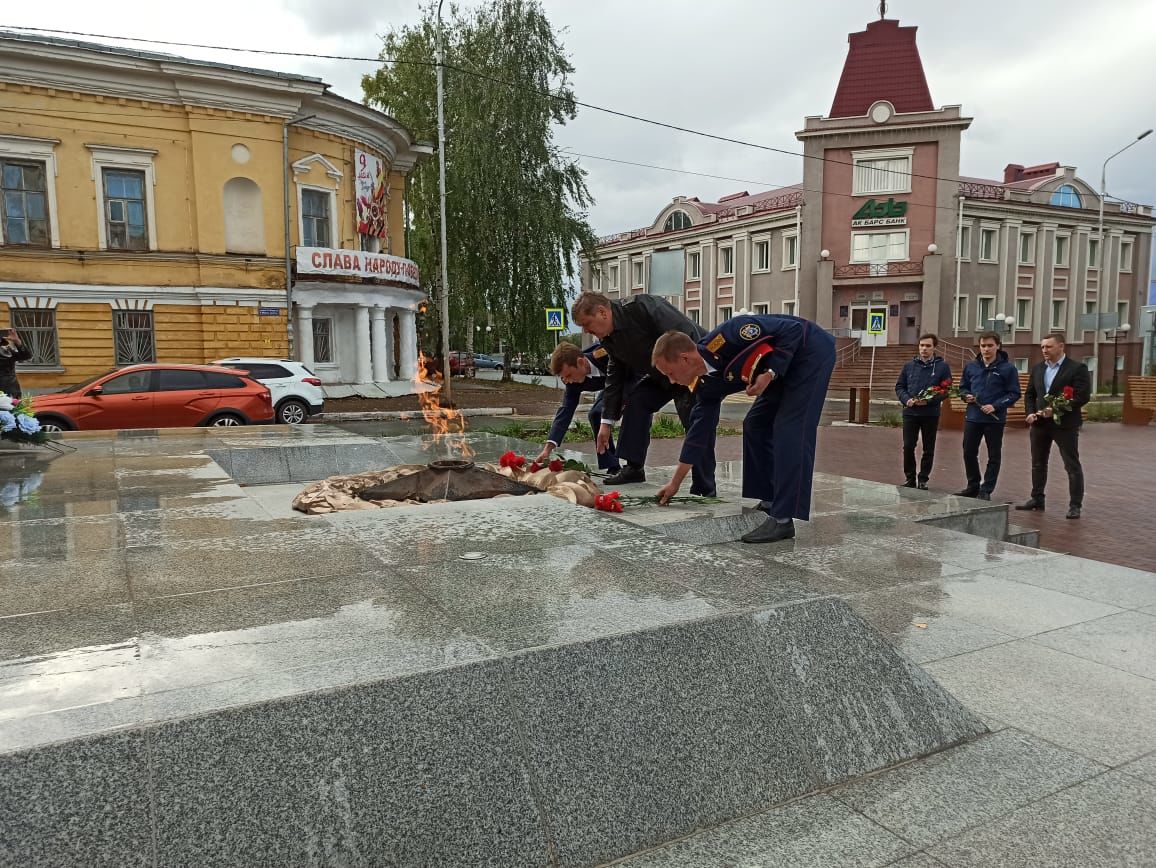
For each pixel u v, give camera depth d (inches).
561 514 152.6
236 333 888.9
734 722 86.4
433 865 68.3
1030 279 1491.1
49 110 788.6
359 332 986.7
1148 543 252.8
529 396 1104.2
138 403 524.4
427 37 1201.4
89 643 83.6
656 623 89.4
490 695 76.4
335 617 91.8
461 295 1216.2
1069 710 106.7
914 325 1392.7
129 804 61.7
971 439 315.9
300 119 879.7
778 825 80.4
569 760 76.9
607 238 1946.4
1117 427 768.9
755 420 190.2
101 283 826.2
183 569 113.5
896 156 1358.3
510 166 1117.7
